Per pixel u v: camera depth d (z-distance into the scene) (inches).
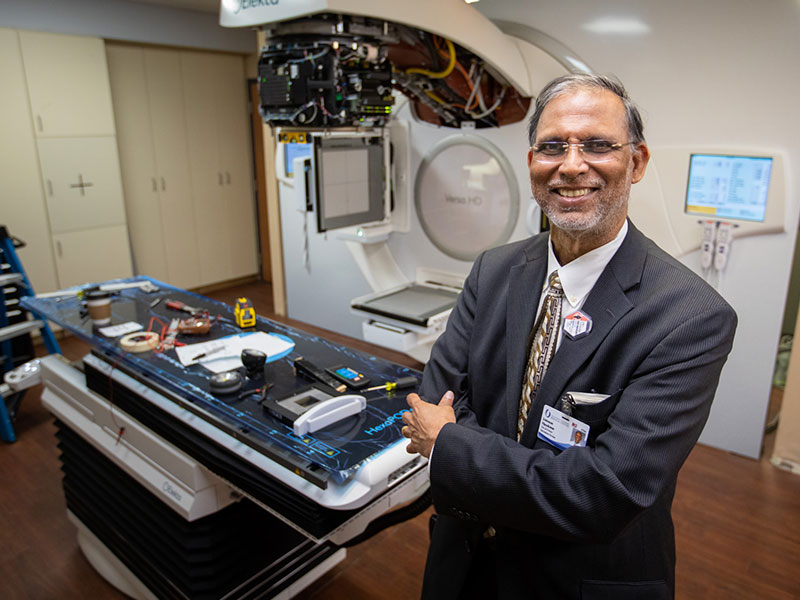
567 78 42.2
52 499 107.7
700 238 113.3
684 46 107.0
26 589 87.0
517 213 126.6
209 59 215.5
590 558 43.4
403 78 113.4
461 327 53.6
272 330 92.3
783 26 97.7
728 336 39.4
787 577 86.7
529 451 40.8
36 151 169.8
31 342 139.2
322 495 53.1
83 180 181.5
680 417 37.9
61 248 180.2
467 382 53.0
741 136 105.3
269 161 188.1
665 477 37.7
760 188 104.9
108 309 92.8
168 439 70.9
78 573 90.4
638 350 39.9
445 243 141.0
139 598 84.7
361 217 125.0
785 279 106.4
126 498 80.4
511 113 122.6
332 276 179.3
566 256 45.1
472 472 41.1
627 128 40.9
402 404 67.4
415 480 66.9
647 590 43.5
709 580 86.1
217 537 71.0
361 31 90.4
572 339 43.1
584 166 39.7
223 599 72.9
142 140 201.9
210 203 226.8
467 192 133.4
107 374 79.8
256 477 59.3
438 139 135.3
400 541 96.3
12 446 124.5
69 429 92.4
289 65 91.8
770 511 101.4
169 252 217.3
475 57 111.7
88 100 178.2
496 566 47.3
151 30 189.8
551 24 118.9
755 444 116.1
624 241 43.4
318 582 87.3
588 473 37.8
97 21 176.4
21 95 164.1
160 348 83.7
